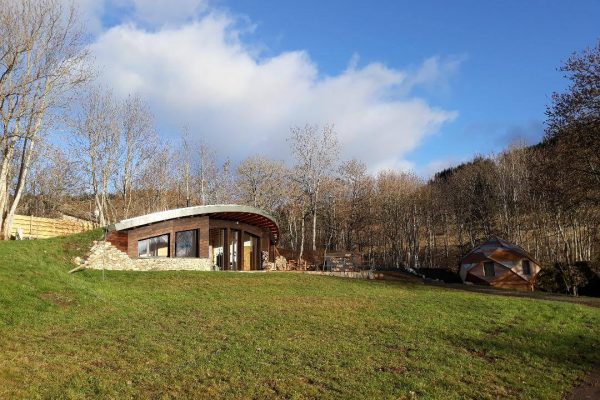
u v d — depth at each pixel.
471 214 60.84
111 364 9.60
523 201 54.47
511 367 10.74
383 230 66.56
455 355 11.43
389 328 14.12
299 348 11.34
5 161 29.08
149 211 53.19
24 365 9.13
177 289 20.14
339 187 64.56
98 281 20.53
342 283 25.33
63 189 54.16
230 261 34.09
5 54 27.69
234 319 14.53
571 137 28.66
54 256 23.11
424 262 61.94
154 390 8.33
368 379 9.31
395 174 72.94
